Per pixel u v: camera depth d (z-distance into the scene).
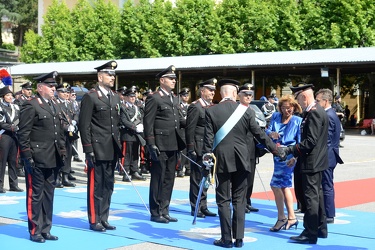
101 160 8.59
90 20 44.53
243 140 7.73
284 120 8.69
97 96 8.65
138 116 14.21
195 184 9.95
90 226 8.76
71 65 40.09
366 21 35.78
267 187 13.27
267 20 37.97
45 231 8.14
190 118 9.93
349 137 29.89
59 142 8.21
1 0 83.62
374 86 36.22
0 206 10.65
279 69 33.41
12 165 12.48
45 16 47.09
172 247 7.77
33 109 8.00
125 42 43.19
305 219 8.10
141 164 16.02
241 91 7.96
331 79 37.50
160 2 42.34
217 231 8.75
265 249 7.73
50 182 8.20
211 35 40.09
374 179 14.65
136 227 8.98
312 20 37.09
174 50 41.19
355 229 9.00
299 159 8.14
